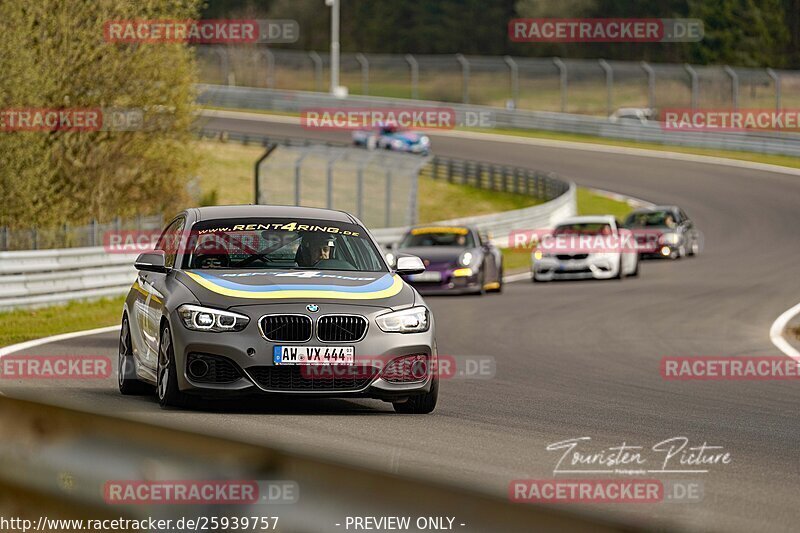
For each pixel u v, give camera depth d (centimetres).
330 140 18562
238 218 2906
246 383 2483
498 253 7219
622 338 4891
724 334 5094
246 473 1190
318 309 2520
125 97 9062
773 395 3366
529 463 2108
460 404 2956
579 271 7869
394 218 13175
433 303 6444
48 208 8331
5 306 5434
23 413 1467
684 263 9450
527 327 5253
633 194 14650
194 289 2592
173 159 9581
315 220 2925
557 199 12500
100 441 1363
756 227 12256
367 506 1082
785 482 2009
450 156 17625
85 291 5953
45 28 8562
